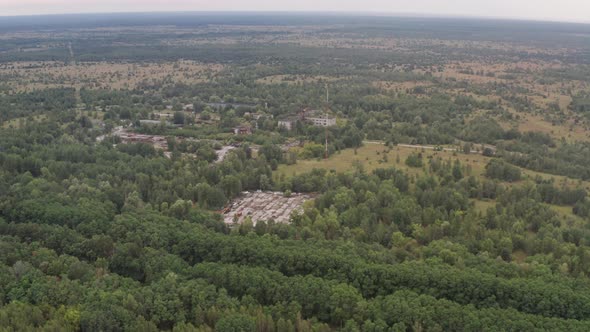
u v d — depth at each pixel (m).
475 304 148.25
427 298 144.75
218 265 160.88
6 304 143.50
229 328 132.62
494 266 163.88
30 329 129.88
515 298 147.12
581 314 141.75
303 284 150.00
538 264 167.50
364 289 154.50
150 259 165.75
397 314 139.38
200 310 141.38
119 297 144.75
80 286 149.62
